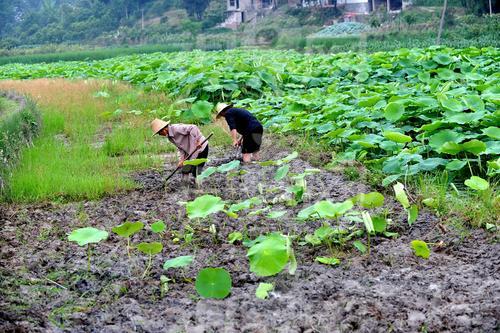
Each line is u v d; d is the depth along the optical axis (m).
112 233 7.59
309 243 7.03
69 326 5.34
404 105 11.47
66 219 8.14
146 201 8.90
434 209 7.86
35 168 10.37
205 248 7.06
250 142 10.62
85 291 6.02
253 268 5.64
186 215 8.16
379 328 5.12
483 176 9.30
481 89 13.53
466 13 58.94
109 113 15.88
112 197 9.20
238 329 5.25
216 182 9.73
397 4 72.75
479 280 5.96
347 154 10.08
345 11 78.00
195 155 9.55
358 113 11.77
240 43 73.19
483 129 9.56
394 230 7.35
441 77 16.88
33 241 7.38
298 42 62.38
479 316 5.23
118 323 5.39
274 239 5.88
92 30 101.88
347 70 19.50
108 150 12.55
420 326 5.13
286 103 14.67
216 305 5.66
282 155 11.20
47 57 73.38
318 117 12.09
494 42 38.81
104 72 29.83
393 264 6.41
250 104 15.34
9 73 35.03
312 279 6.13
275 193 8.94
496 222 7.36
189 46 76.00
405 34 56.56
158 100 18.30
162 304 5.73
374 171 9.55
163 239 7.36
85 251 7.01
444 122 9.91
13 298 5.77
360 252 6.75
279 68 19.72
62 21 108.94
